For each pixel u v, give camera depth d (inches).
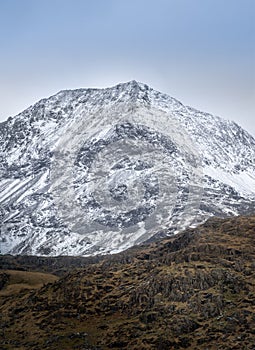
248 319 6368.1
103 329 6958.7
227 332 6200.8
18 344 6894.7
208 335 6230.3
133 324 6840.6
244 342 5930.1
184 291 7199.8
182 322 6530.5
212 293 7007.9
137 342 6373.0
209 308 6712.6
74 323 7273.6
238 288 7101.4
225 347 5905.5
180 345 6166.3
